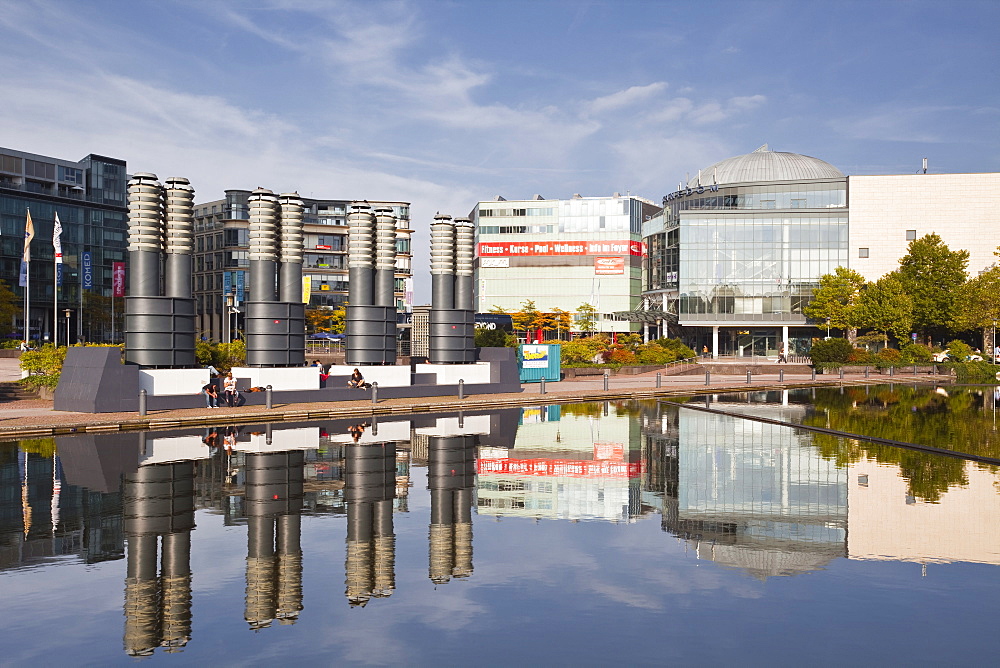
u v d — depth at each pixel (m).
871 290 86.06
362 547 11.23
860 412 32.75
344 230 122.19
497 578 9.84
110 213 111.69
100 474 16.47
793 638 7.81
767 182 101.06
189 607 8.70
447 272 40.75
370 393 34.91
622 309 132.88
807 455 20.20
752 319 95.88
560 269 135.00
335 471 17.19
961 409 34.44
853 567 10.28
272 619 8.34
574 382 54.78
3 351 66.69
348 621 8.29
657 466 18.50
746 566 10.38
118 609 8.62
